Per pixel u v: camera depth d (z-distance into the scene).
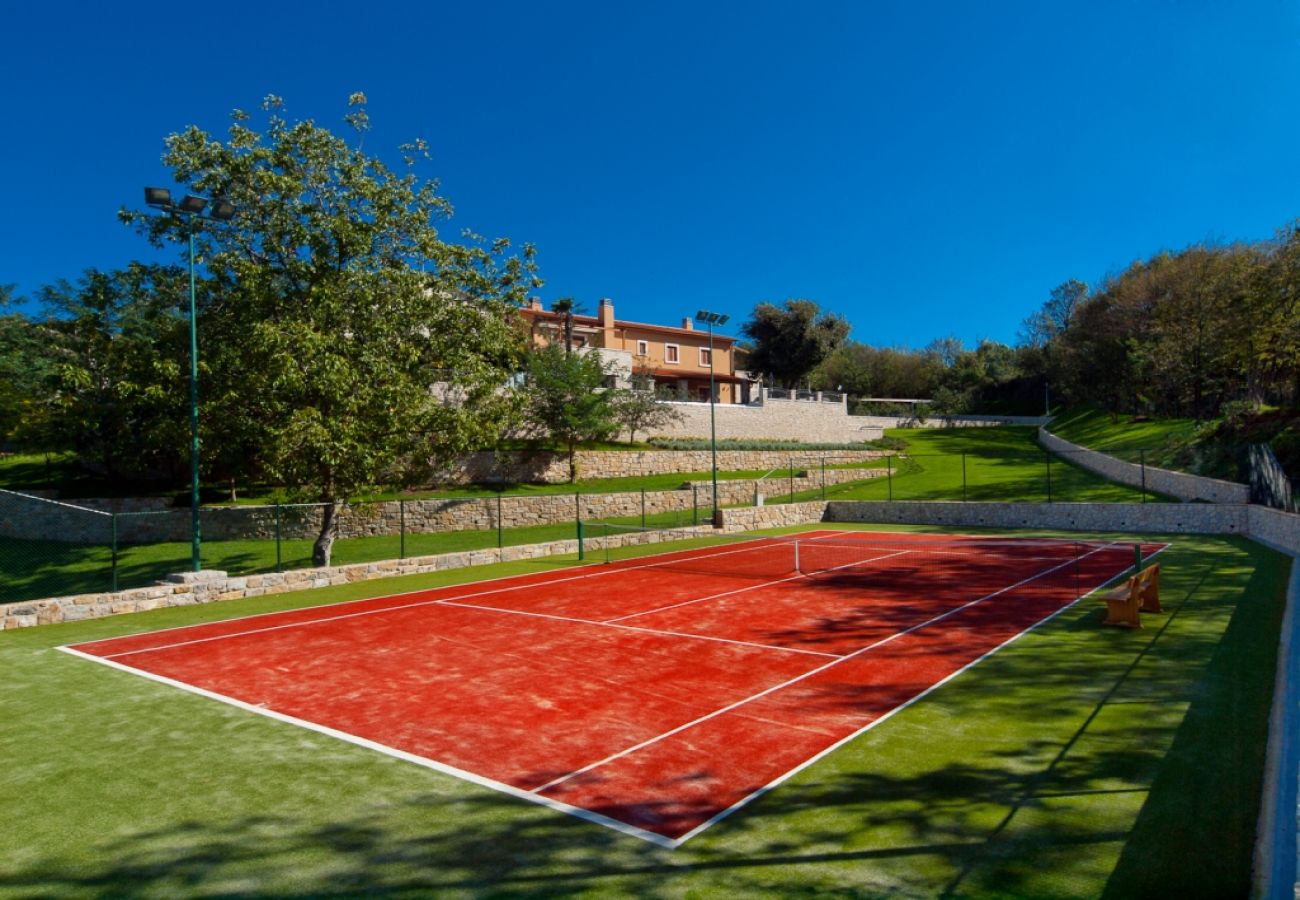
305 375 19.52
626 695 9.59
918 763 7.05
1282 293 30.28
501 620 14.60
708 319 34.31
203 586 16.86
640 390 44.53
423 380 22.39
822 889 4.88
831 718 8.51
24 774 7.23
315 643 12.86
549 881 5.11
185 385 21.41
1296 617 12.77
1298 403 38.38
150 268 22.27
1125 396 59.31
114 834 5.96
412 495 32.03
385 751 7.75
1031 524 32.06
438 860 5.44
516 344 26.42
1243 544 23.72
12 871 5.38
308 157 22.08
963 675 10.14
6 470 33.59
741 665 10.97
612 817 6.11
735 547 27.38
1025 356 85.12
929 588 17.69
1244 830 5.44
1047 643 11.85
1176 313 47.28
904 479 44.62
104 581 22.52
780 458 47.91
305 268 21.45
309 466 20.17
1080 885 4.79
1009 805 6.05
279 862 5.45
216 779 7.06
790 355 69.81
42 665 11.54
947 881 4.92
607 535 28.69
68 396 26.91
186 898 4.98
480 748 7.79
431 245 22.83
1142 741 7.39
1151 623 12.98
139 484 31.28
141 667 11.37
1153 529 28.89
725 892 4.89
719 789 6.62
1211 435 33.78
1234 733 7.50
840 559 23.52
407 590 18.41
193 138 21.19
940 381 88.25
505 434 38.06
